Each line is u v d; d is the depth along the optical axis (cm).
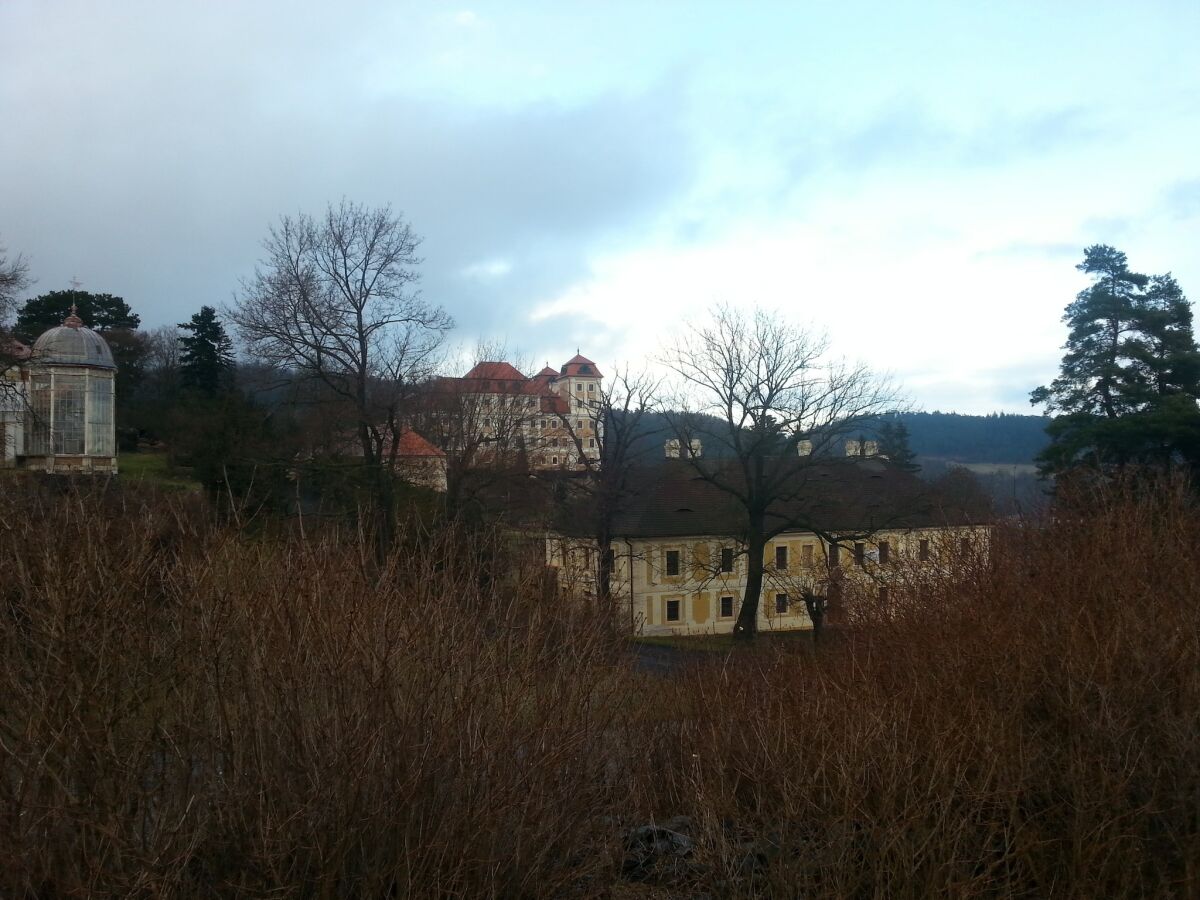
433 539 580
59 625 402
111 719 408
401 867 438
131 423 4084
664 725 705
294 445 2628
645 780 638
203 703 430
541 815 492
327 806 422
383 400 2700
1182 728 661
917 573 1411
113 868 391
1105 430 2811
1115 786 629
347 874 430
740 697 732
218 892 409
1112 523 1152
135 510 515
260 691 430
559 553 2705
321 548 512
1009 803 624
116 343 4825
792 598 2947
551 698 510
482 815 461
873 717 615
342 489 2317
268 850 403
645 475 4316
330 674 442
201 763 421
